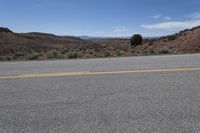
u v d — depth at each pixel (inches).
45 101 212.5
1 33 3843.5
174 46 1788.9
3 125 163.8
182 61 469.4
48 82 290.2
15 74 357.7
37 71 384.5
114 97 219.8
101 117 172.9
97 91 242.1
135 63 457.7
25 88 261.7
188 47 1535.4
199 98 210.8
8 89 259.4
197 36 1594.5
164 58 558.9
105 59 588.4
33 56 887.7
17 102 211.8
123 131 150.6
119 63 468.4
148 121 164.2
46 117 175.3
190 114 174.6
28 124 164.2
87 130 153.3
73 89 252.5
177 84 262.7
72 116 175.9
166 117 170.2
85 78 309.4
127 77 308.3
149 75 317.7
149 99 211.0
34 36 4662.9
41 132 152.5
